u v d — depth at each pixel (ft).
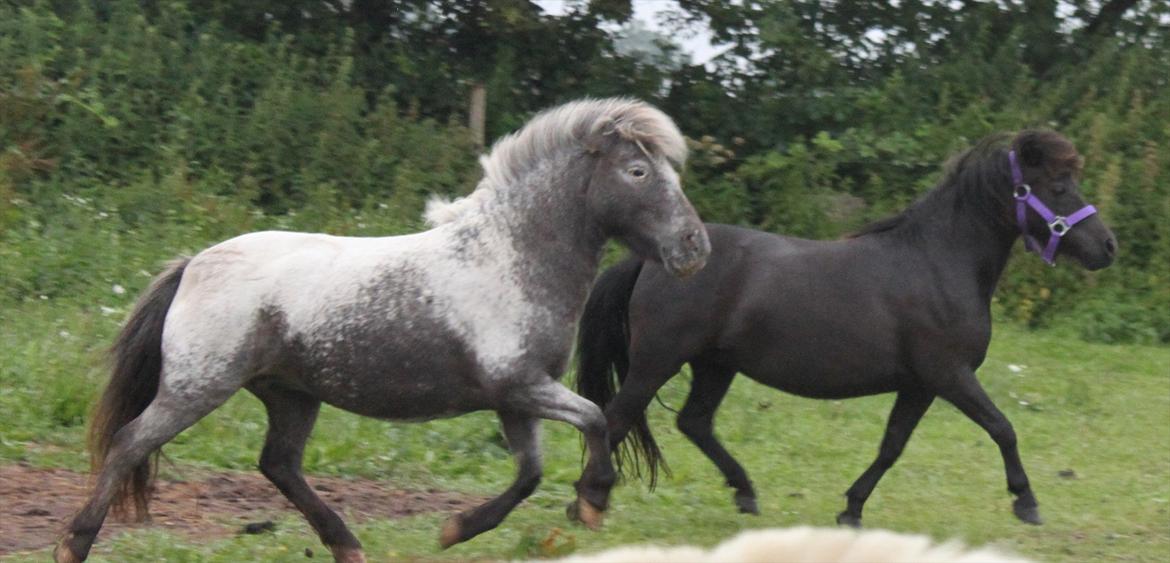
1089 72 76.13
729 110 73.97
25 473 31.14
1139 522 34.60
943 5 80.12
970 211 31.30
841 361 30.73
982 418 30.99
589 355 31.91
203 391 22.72
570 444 40.65
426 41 75.77
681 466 39.24
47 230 52.26
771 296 30.66
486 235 23.66
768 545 4.71
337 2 74.23
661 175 23.91
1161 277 66.74
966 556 4.63
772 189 69.00
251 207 59.77
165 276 23.66
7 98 58.44
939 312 30.81
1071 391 51.78
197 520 28.78
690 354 30.83
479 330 23.30
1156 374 56.90
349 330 23.07
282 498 31.53
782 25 75.05
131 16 65.36
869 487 32.32
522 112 73.82
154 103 62.54
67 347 40.55
